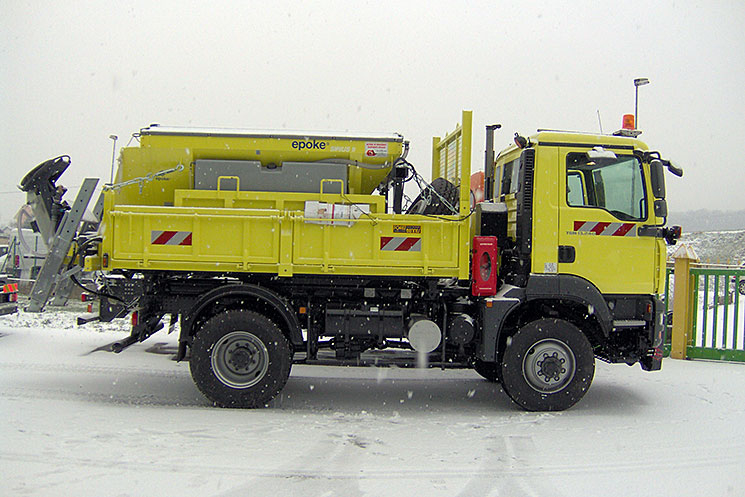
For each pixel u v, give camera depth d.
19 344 8.88
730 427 5.41
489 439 4.95
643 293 6.14
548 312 6.22
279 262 5.86
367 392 6.91
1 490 3.47
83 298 6.86
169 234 5.83
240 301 6.02
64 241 6.22
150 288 6.02
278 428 5.10
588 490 3.82
